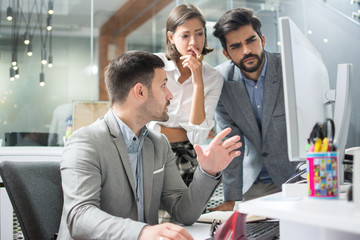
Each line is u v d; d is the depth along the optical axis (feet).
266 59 6.18
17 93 12.85
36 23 13.87
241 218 2.79
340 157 3.53
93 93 17.15
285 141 6.15
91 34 17.38
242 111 6.23
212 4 15.33
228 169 6.14
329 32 15.78
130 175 3.87
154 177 4.17
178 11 5.93
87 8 17.15
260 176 6.41
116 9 18.95
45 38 14.28
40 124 12.89
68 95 15.10
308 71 3.30
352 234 2.62
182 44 5.90
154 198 4.17
